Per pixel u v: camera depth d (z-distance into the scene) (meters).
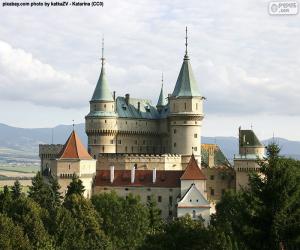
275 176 82.38
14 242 128.12
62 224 155.50
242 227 81.75
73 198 187.38
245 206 84.75
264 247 80.31
